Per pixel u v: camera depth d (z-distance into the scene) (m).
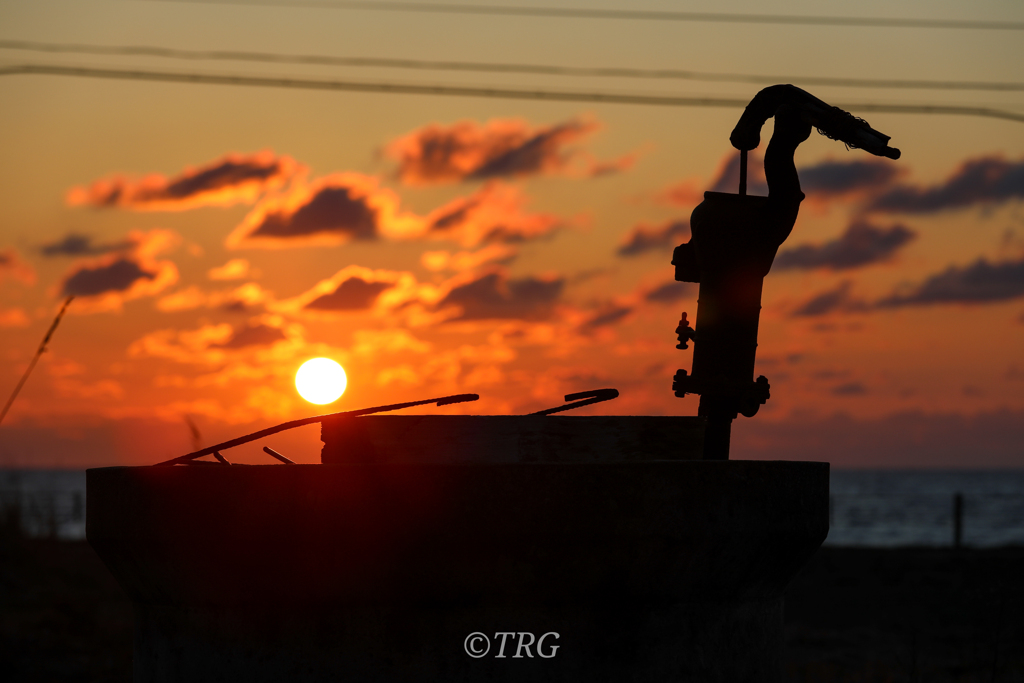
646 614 5.86
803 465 6.20
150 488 5.93
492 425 6.37
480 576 5.64
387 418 6.37
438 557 5.61
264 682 5.79
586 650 5.79
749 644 6.22
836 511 140.75
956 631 18.33
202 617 5.97
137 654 6.56
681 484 5.74
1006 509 146.88
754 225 6.82
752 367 6.95
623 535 5.62
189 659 6.00
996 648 11.45
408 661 5.70
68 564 25.73
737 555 5.88
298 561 5.68
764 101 7.12
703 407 7.00
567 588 5.72
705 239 6.88
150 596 6.27
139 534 5.96
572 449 6.37
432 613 5.73
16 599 20.78
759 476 5.92
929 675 13.42
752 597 6.23
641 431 6.39
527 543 5.59
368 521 5.59
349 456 6.39
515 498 5.58
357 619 5.74
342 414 6.46
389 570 5.64
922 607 22.50
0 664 14.21
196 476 5.81
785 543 6.06
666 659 5.87
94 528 6.36
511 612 5.74
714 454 6.91
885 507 154.38
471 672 5.70
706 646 5.98
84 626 17.80
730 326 6.86
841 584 27.69
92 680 13.63
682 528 5.70
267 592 5.77
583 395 7.18
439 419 6.37
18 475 27.98
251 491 5.71
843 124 6.75
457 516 5.55
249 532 5.68
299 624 5.79
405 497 5.59
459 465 5.61
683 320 7.23
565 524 5.59
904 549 40.53
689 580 5.85
